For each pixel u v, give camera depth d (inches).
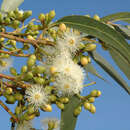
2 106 11.9
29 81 12.1
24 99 12.2
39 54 12.2
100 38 12.2
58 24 12.4
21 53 12.6
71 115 13.0
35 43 12.0
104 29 12.0
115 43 12.0
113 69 13.6
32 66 12.0
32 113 12.0
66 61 12.1
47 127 12.3
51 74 12.0
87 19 12.1
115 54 13.4
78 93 12.4
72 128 13.0
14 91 12.1
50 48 12.3
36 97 11.9
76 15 12.1
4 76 11.9
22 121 12.0
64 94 12.2
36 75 12.1
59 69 12.0
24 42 12.0
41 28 12.3
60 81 12.0
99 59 13.4
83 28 12.3
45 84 12.1
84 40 12.4
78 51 12.3
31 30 12.3
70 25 12.4
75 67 12.2
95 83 12.4
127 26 13.5
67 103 12.4
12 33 12.2
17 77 11.9
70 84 12.1
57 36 12.2
